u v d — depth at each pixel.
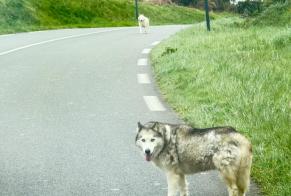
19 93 12.27
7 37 27.23
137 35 29.92
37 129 9.34
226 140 6.00
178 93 11.66
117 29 37.03
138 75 14.32
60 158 7.84
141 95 11.86
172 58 15.35
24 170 7.38
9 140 8.74
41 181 6.98
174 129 6.41
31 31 34.22
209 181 6.87
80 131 9.20
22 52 19.92
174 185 6.41
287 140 7.81
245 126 8.66
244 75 11.91
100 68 15.66
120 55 18.81
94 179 7.04
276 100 10.02
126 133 9.05
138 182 6.91
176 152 6.34
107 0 56.44
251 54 15.01
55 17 45.59
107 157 7.86
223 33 21.86
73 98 11.69
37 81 13.68
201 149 6.15
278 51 15.54
